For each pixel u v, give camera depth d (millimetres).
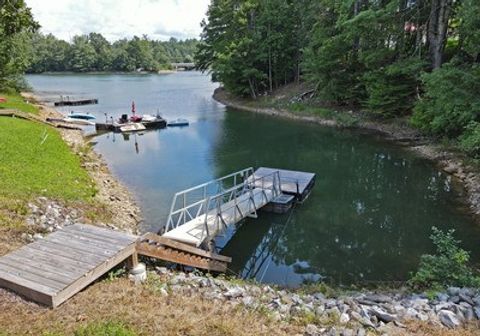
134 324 4531
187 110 33875
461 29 15562
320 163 17266
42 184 10516
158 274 6668
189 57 137375
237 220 9859
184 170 16266
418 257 9008
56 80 72438
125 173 15797
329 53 26250
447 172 14922
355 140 21344
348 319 5410
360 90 25938
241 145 20844
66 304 4840
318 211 11891
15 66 32438
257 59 35688
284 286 7770
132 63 106062
